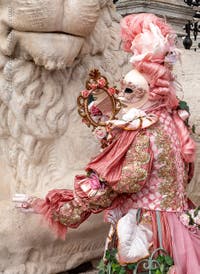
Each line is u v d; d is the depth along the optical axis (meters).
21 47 3.57
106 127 3.11
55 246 3.78
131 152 3.04
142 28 3.17
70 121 3.85
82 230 3.78
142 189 3.13
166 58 3.12
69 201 3.11
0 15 3.50
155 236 3.06
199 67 5.28
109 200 3.07
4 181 3.91
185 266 3.05
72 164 3.85
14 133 3.77
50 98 3.74
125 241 3.03
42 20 3.31
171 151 3.11
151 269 3.01
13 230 3.59
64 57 3.45
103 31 3.95
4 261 3.67
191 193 4.62
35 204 3.16
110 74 4.04
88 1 3.34
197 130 4.57
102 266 3.22
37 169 3.85
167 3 7.25
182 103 3.35
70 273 4.00
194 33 8.77
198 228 3.17
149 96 3.15
